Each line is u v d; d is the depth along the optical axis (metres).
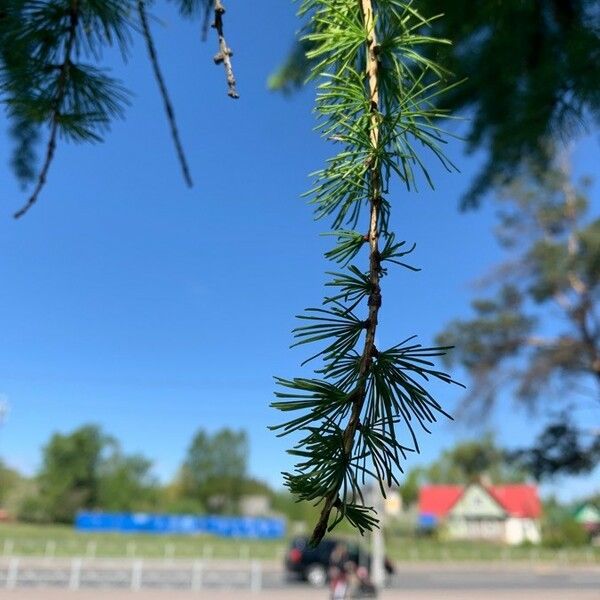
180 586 18.23
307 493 0.57
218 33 1.11
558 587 20.69
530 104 2.62
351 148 0.73
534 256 17.97
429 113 0.74
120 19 1.34
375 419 0.61
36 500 60.38
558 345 18.28
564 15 2.45
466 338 18.69
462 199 3.65
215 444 75.81
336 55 0.83
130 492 65.38
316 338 0.63
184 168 1.42
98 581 18.86
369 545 19.97
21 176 1.72
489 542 49.41
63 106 1.35
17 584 17.62
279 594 16.38
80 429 63.34
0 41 1.31
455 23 2.34
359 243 0.69
